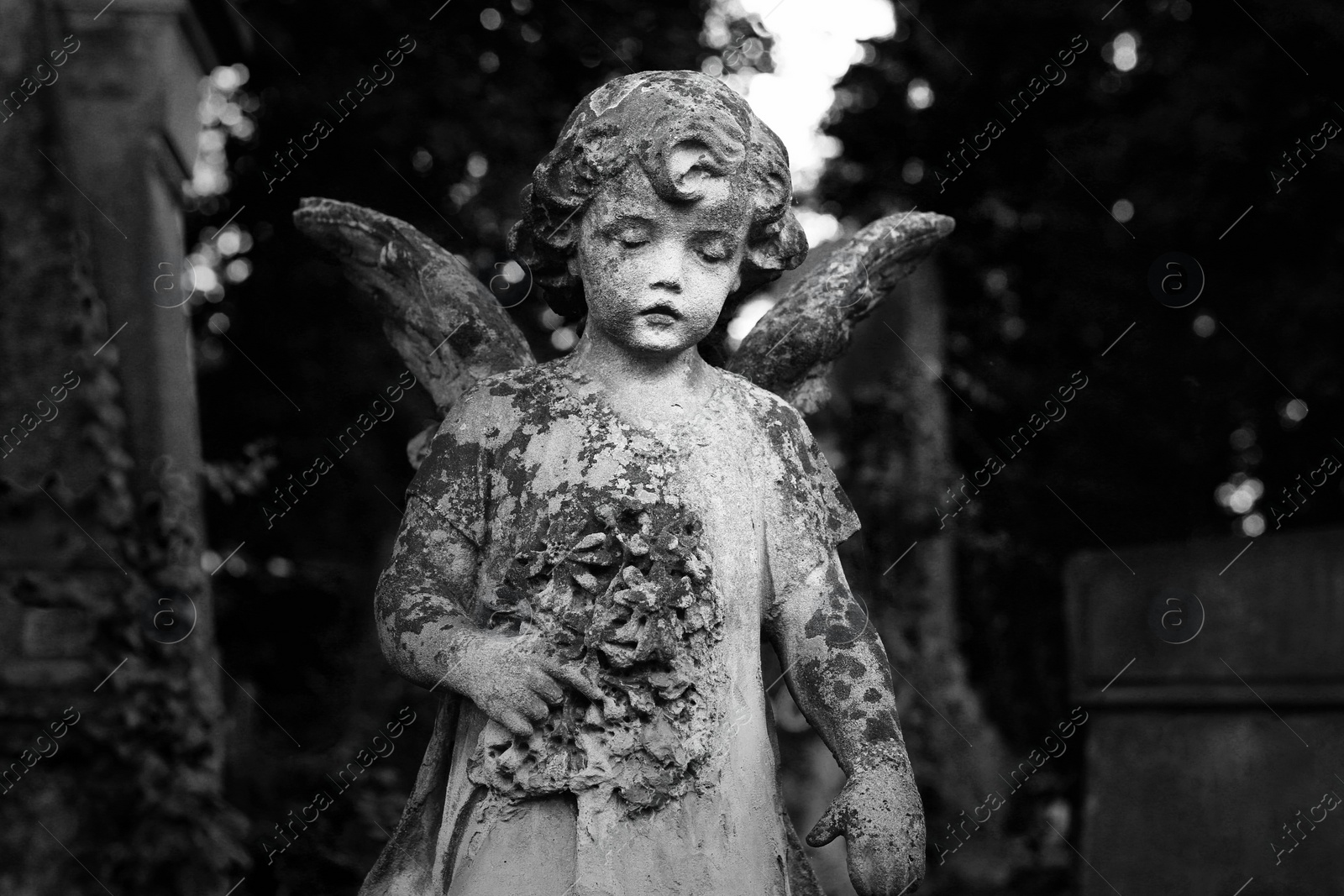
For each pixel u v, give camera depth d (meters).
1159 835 8.45
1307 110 11.06
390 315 3.50
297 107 10.50
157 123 8.36
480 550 2.83
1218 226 11.35
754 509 2.84
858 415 10.90
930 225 3.65
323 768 8.24
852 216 11.59
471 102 10.59
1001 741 10.86
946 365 11.45
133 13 8.38
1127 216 11.55
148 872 7.34
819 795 9.62
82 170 8.25
